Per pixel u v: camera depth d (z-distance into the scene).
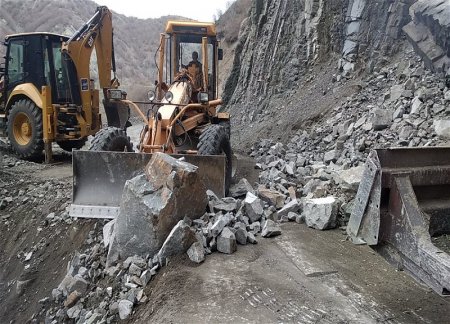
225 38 23.95
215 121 8.36
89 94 10.48
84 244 5.48
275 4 15.83
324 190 6.06
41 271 5.69
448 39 7.98
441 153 3.72
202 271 4.14
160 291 3.92
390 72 10.05
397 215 3.38
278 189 6.47
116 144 6.37
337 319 3.42
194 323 3.38
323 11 13.19
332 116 10.32
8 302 5.55
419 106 7.85
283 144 10.81
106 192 5.54
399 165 3.59
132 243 4.61
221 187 5.59
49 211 6.80
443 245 4.17
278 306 3.59
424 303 3.66
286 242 4.88
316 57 13.24
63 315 4.51
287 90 13.73
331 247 4.77
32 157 10.25
